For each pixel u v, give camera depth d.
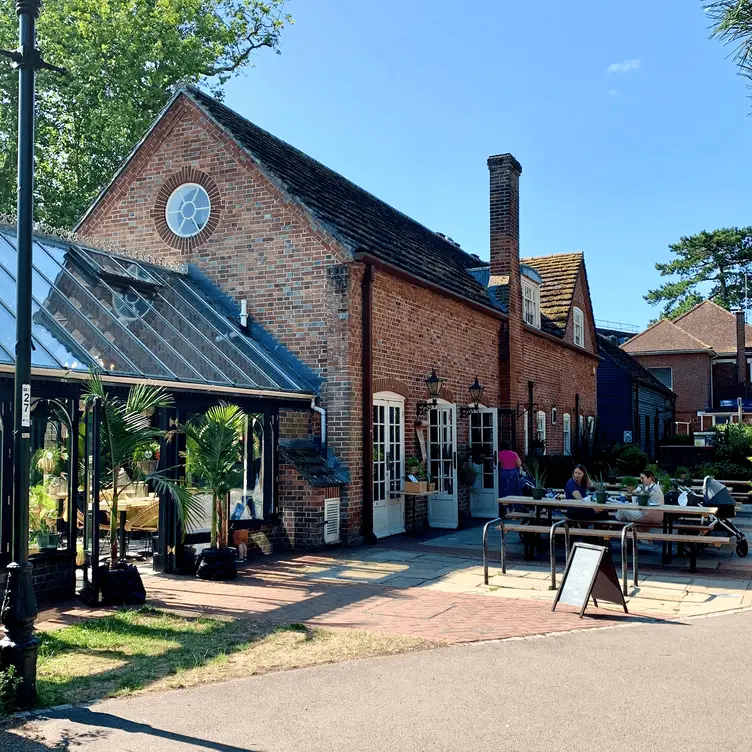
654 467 18.48
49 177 23.94
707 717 5.16
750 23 6.11
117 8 22.84
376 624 7.62
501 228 20.44
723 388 50.38
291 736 4.84
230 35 25.88
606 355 35.44
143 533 13.29
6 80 21.67
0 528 8.15
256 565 11.12
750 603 8.79
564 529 10.52
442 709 5.30
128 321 11.67
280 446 12.68
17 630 5.34
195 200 14.91
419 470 15.00
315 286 13.53
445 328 16.89
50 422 10.39
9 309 9.70
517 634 7.28
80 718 5.12
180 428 10.18
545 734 4.87
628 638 7.18
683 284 69.00
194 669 6.15
